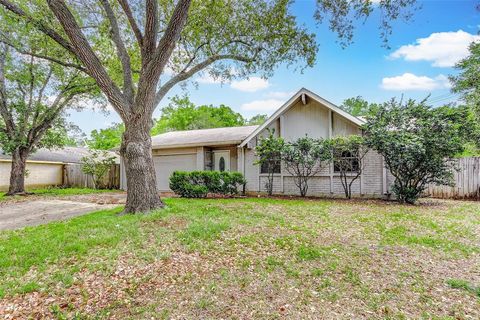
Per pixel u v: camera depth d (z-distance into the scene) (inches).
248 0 343.6
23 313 110.2
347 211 302.4
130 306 114.7
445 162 374.9
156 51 279.9
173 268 148.7
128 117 286.7
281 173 494.6
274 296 121.7
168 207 294.8
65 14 257.3
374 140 366.9
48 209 344.8
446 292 124.4
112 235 196.9
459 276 140.1
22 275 140.9
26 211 335.9
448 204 360.5
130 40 387.5
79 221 246.7
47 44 354.6
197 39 362.3
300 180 457.1
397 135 351.9
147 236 196.5
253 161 519.5
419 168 357.1
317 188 464.4
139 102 285.7
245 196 467.8
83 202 409.4
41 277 138.4
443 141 332.2
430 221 250.8
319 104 473.4
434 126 346.0
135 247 176.1
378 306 113.5
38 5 324.8
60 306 114.5
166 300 119.0
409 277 138.9
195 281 135.1
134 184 283.1
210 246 179.0
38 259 157.6
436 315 107.1
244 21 353.7
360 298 119.7
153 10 279.4
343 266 151.0
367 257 163.9
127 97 294.7
